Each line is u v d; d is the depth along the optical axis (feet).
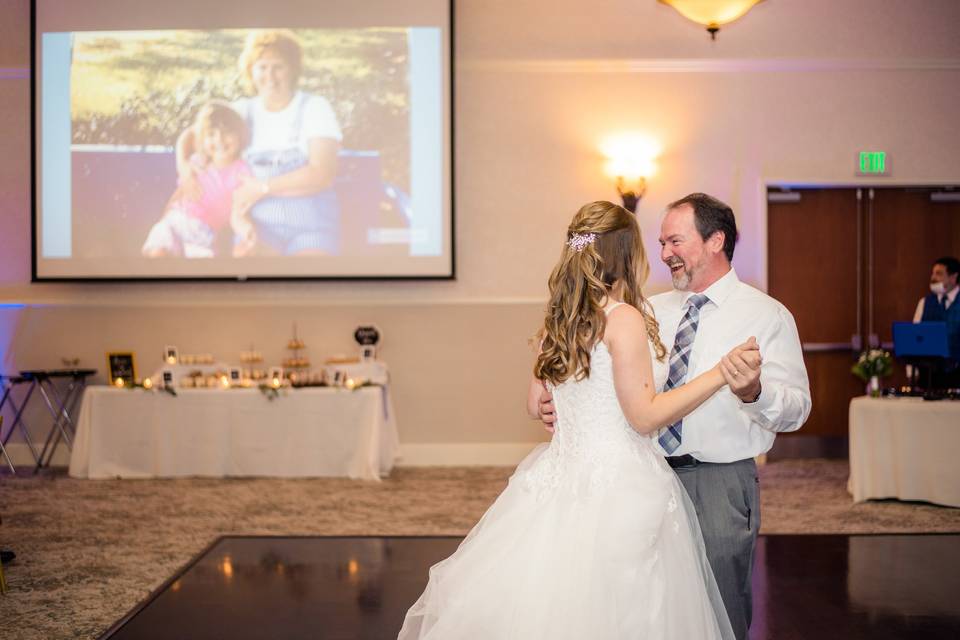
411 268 24.99
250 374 23.61
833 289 25.77
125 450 22.79
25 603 12.74
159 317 25.29
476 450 25.31
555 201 25.29
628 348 6.91
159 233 25.08
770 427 7.55
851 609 12.33
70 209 25.08
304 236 25.02
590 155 25.27
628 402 6.87
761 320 8.21
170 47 24.98
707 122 25.20
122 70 25.02
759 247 25.22
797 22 25.12
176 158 25.02
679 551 7.16
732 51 25.18
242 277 25.02
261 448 22.62
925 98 25.16
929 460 18.86
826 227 25.76
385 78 24.91
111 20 24.99
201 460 22.68
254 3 24.95
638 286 7.38
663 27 25.14
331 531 17.04
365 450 22.49
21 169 25.58
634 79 25.21
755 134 25.20
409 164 24.91
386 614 12.17
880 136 25.18
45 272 25.09
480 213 25.31
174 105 25.03
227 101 25.02
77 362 25.30
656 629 6.75
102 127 25.02
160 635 11.36
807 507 19.11
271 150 25.00
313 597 12.91
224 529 17.22
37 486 21.67
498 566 7.14
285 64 24.97
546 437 25.31
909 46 25.11
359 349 25.17
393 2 24.89
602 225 7.18
